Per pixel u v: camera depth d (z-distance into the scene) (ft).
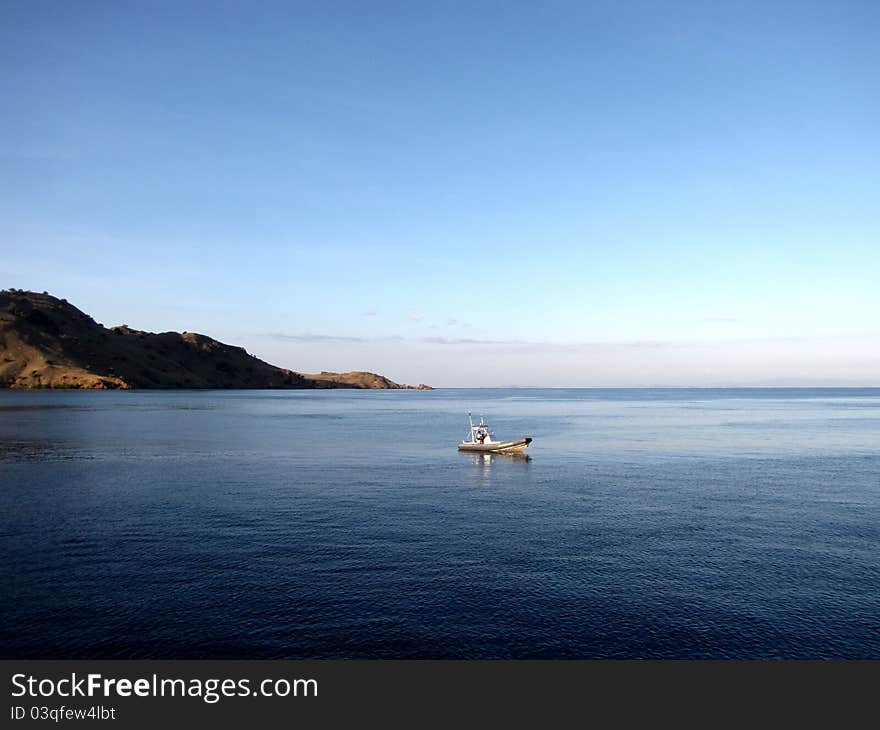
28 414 422.00
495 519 121.39
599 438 297.53
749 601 79.00
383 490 152.46
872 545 103.71
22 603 77.10
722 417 485.56
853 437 301.43
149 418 402.31
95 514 123.44
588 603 78.02
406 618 73.46
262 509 129.18
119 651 66.33
